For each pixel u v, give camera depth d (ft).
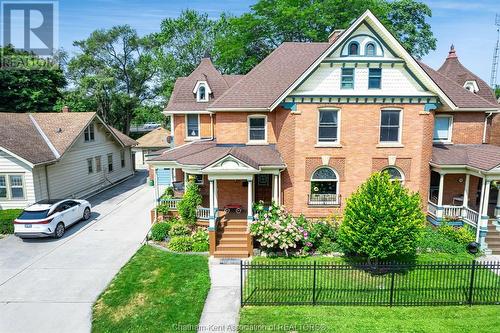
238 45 131.95
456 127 64.75
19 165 70.49
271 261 49.55
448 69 81.15
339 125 57.26
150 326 34.40
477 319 35.24
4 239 59.31
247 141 64.49
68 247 55.26
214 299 39.27
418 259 49.49
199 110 76.38
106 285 42.68
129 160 125.49
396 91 55.98
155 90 206.90
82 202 69.31
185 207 57.11
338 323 34.42
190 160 58.08
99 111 175.83
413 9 139.44
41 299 39.45
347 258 50.39
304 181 58.59
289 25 123.24
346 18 119.96
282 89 62.28
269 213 54.19
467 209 57.36
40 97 133.39
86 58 175.42
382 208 42.29
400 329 33.45
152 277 44.75
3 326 34.47
